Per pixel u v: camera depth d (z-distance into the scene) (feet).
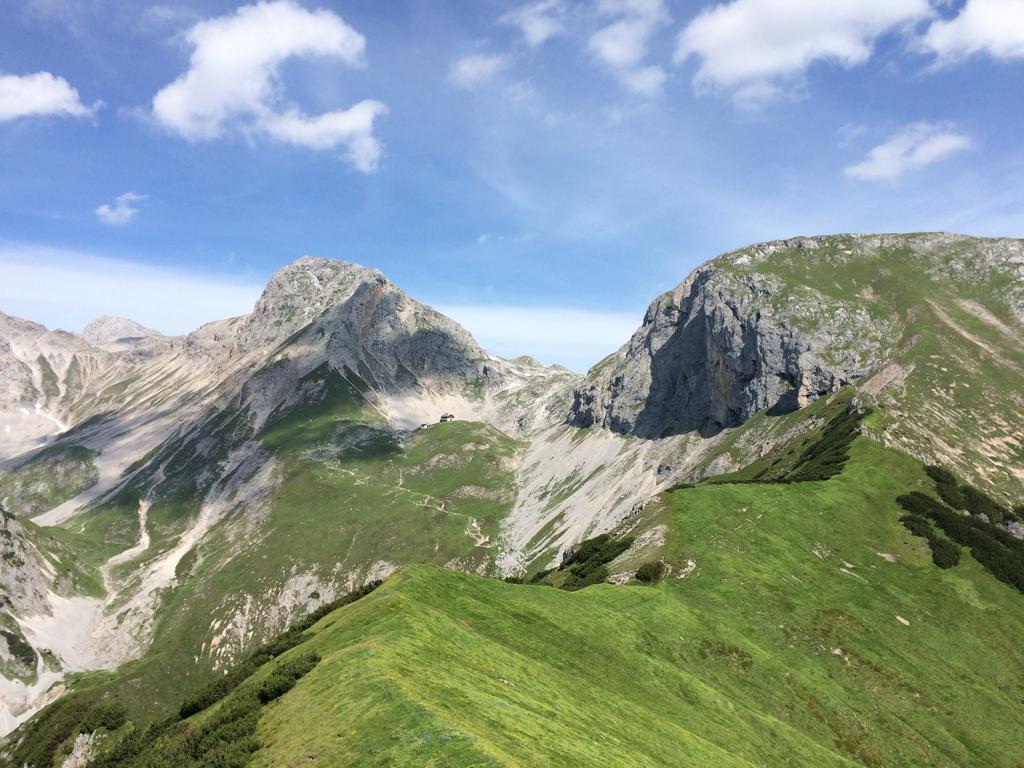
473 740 106.63
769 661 225.76
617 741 142.51
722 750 166.50
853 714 213.87
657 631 223.71
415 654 147.95
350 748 108.58
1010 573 290.35
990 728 217.77
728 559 278.67
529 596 217.56
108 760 165.17
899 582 286.05
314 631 190.70
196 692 179.52
